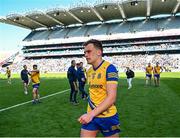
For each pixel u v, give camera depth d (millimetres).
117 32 69688
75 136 6434
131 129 7004
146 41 66312
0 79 35844
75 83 11805
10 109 10641
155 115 8945
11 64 70375
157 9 63219
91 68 3080
